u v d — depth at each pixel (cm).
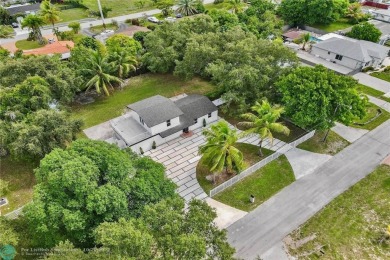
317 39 6994
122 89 5431
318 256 2864
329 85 3778
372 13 8406
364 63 5894
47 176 2480
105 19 8975
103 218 2391
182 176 3722
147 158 2948
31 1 10325
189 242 2012
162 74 5872
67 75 4522
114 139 4225
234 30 5203
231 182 3581
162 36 5550
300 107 3784
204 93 5241
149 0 10394
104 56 5191
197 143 4231
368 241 2997
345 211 3284
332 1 7444
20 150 3322
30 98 3916
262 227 3120
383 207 3328
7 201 3384
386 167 3831
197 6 9050
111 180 2528
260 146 3938
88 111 4891
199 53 4744
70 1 10300
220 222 3164
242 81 4175
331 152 4072
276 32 6794
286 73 4312
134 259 1903
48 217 2306
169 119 4084
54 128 3541
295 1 7950
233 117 4672
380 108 4944
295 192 3500
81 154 2653
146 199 2577
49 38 7544
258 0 8162
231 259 2219
